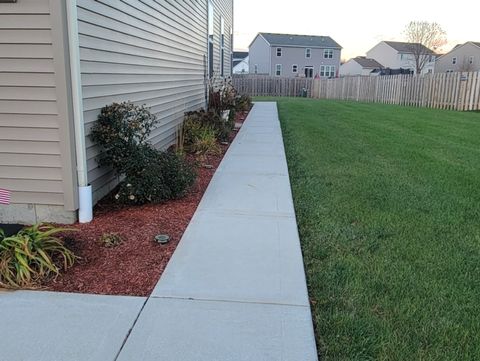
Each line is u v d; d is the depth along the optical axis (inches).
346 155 286.2
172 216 161.6
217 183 211.6
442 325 95.2
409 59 2148.1
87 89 156.2
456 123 466.3
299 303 102.9
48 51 137.0
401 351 86.2
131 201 171.3
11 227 145.5
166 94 281.7
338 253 132.0
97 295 105.5
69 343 87.2
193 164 231.9
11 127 143.8
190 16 358.3
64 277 113.7
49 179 147.7
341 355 85.0
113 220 155.6
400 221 160.4
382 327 94.0
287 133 389.7
